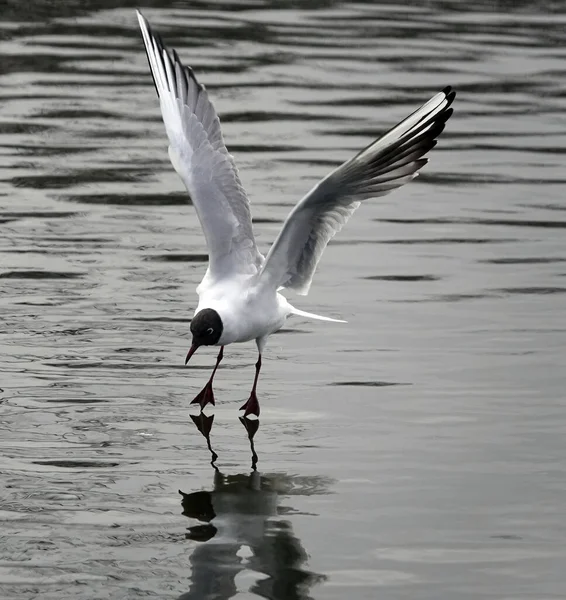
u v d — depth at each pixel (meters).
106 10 30.88
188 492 10.48
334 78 25.66
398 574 9.17
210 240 12.38
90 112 23.14
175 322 14.43
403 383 12.91
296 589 8.93
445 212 18.86
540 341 14.08
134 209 18.52
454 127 23.19
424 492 10.52
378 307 15.09
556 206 19.16
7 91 24.12
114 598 8.78
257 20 30.66
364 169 11.25
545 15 32.25
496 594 8.93
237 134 21.86
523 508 10.25
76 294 15.19
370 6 32.91
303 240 12.05
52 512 10.04
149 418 12.04
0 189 19.06
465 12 32.41
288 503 10.30
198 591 8.90
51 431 11.63
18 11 30.39
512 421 12.00
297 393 12.70
